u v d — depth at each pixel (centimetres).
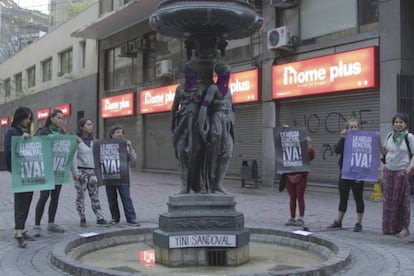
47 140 704
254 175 1586
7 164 697
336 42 1420
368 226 881
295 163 848
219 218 589
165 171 2211
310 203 1217
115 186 885
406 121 739
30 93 3719
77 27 3023
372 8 1340
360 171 805
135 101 2420
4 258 620
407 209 744
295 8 1568
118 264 598
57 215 1012
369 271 555
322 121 1474
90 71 2839
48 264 586
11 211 1073
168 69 2127
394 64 1262
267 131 1631
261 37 1662
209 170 618
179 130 620
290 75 1538
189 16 562
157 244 597
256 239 748
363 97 1356
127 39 2483
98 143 874
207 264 583
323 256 634
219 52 721
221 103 613
